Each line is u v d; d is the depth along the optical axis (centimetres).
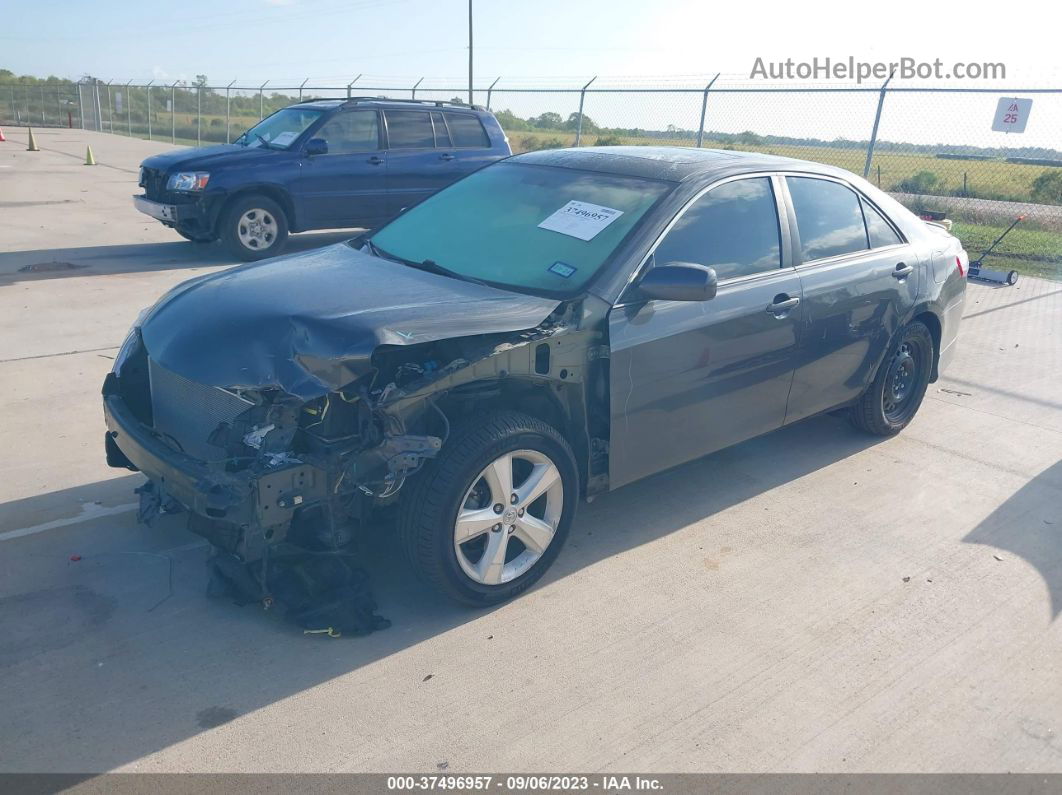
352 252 434
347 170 1063
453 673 312
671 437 393
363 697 297
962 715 302
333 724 284
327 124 1055
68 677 300
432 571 324
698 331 382
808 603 365
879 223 500
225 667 309
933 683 317
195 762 265
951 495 470
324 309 327
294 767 265
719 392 404
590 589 370
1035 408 607
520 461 352
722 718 295
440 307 333
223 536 302
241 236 1027
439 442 300
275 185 1023
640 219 382
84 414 527
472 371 315
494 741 279
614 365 354
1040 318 855
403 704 295
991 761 281
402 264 405
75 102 4431
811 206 457
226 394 322
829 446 534
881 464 508
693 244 391
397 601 354
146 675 303
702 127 1417
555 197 422
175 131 3397
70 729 276
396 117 1100
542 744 279
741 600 366
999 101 1155
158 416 366
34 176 1877
